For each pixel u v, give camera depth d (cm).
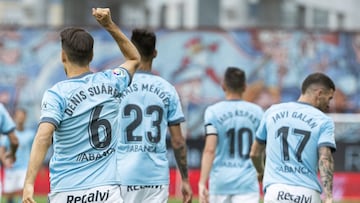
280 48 4303
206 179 1562
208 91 4275
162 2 5762
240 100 1611
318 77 1206
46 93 979
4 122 1850
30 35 4291
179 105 1298
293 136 1180
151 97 1274
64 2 5600
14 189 2644
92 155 983
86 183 977
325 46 4312
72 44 988
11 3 5650
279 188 1169
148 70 1292
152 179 1264
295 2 5769
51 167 986
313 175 1177
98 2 5697
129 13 5791
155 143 1270
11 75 4275
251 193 1598
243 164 1598
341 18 6169
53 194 981
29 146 2669
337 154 3306
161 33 4303
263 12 5572
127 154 1256
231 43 4303
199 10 5506
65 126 976
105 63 4262
